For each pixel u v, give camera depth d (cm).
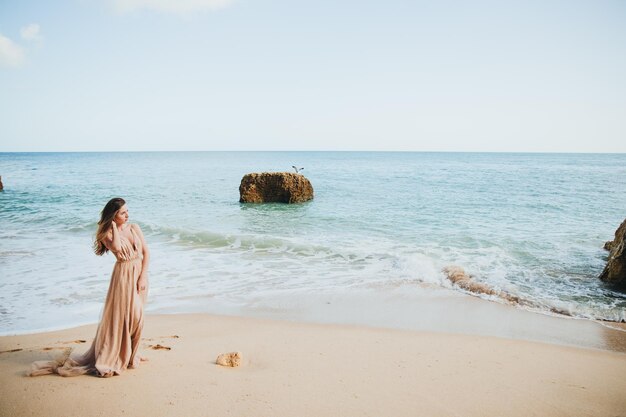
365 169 6166
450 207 2109
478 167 6675
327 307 764
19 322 649
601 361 521
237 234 1426
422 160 11050
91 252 1170
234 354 464
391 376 438
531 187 3077
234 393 376
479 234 1468
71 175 4681
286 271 1024
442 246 1291
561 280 950
